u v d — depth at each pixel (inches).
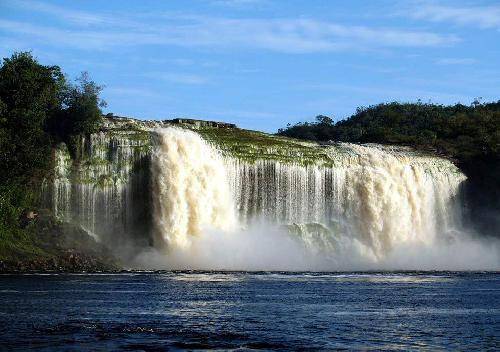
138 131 5241.1
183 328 2369.6
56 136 5044.3
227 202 5226.4
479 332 2406.5
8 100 4926.2
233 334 2283.5
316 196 5477.4
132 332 2287.2
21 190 4722.0
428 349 2155.5
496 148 6392.7
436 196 6008.9
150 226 5019.7
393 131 7623.0
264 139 5733.3
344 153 5708.7
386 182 5689.0
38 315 2576.3
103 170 5032.0
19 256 4379.9
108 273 4274.1
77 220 4909.0
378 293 3412.9
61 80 5142.7
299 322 2527.1
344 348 2129.7
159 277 4055.1
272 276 4303.6
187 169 5103.3
